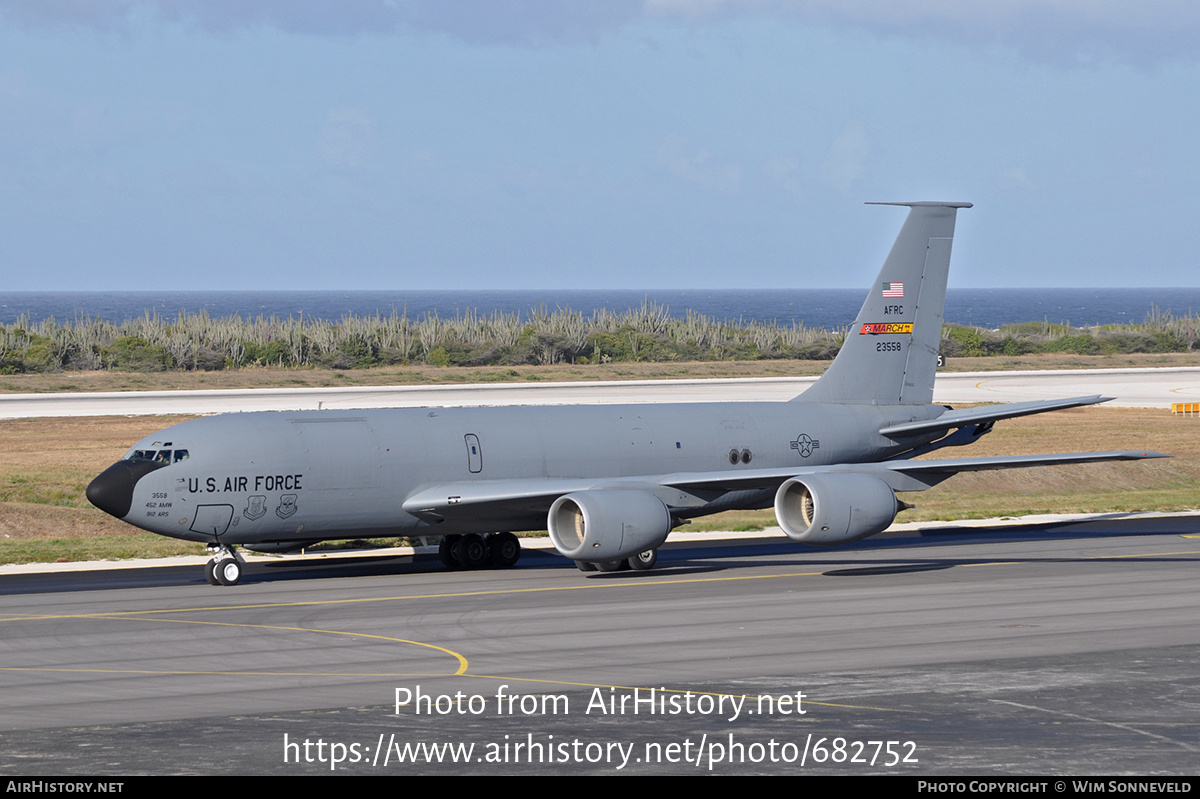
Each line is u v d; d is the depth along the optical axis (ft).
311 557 399.44
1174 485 611.06
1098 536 425.28
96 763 157.07
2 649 237.45
